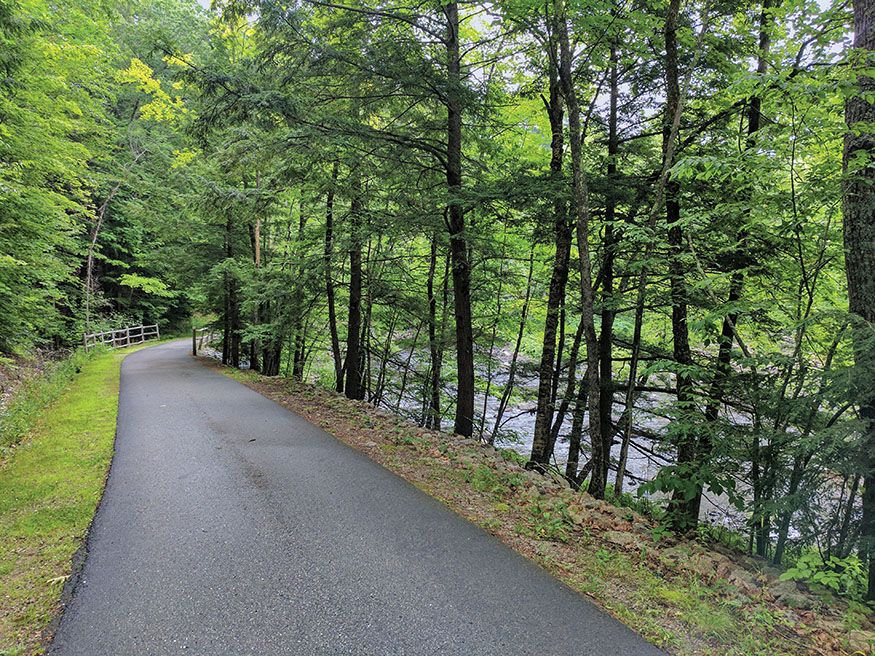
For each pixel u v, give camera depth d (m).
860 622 2.78
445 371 14.51
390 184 8.60
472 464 5.51
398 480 4.93
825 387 3.40
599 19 5.50
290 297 11.02
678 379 6.05
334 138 6.61
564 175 6.59
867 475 3.01
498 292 11.97
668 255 5.71
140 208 13.78
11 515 3.98
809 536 3.49
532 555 3.44
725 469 4.29
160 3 20.27
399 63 6.51
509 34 6.64
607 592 2.98
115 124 19.50
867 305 3.28
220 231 14.04
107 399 9.20
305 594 2.88
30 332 12.40
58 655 2.34
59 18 10.11
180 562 3.25
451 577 3.11
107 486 4.65
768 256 6.14
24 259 9.65
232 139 8.38
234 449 5.92
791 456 3.82
